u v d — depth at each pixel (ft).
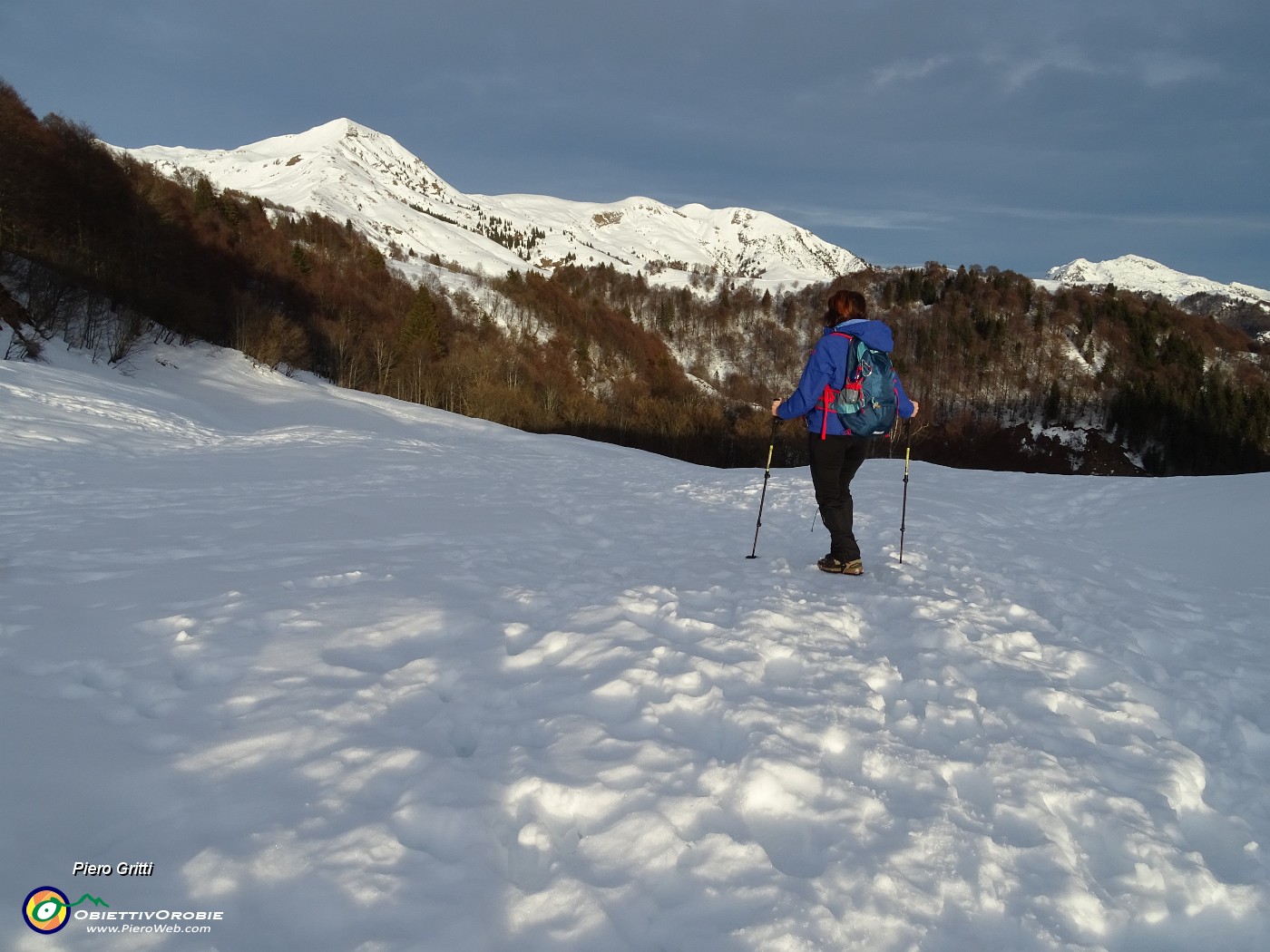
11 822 6.17
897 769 8.25
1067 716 10.15
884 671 10.93
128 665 9.72
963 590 15.85
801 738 8.57
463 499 30.53
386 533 20.83
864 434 16.44
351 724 8.45
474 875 6.19
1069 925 6.25
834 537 17.03
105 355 120.37
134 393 74.69
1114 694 10.97
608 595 14.06
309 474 38.52
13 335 96.89
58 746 7.46
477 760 7.92
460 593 13.99
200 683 9.45
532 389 246.68
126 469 36.14
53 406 52.47
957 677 10.87
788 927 5.80
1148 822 7.61
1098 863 7.10
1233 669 12.48
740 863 6.49
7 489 28.12
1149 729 9.97
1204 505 26.02
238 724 8.24
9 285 113.60
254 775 7.28
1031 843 7.18
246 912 5.57
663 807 7.16
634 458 80.64
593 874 6.32
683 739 8.63
